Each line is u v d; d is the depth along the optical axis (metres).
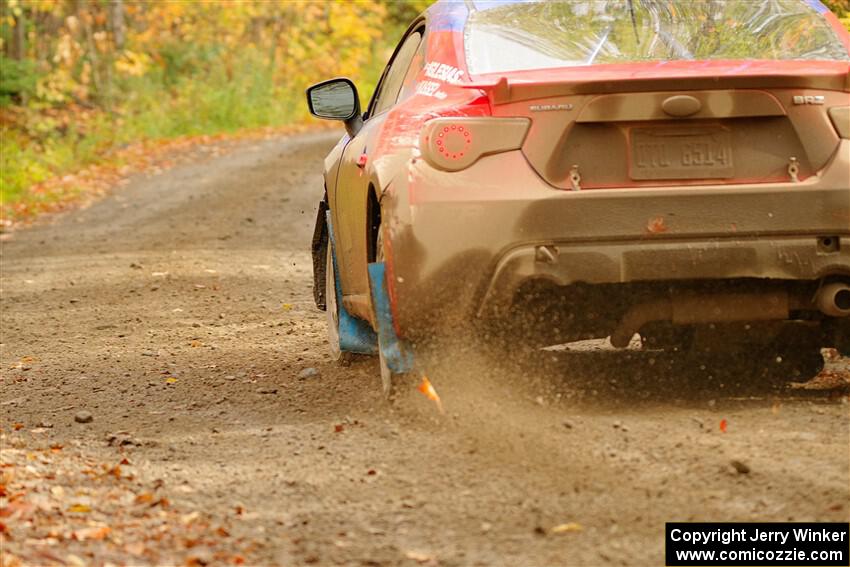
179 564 7.43
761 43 10.97
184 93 68.06
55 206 40.38
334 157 13.79
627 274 9.75
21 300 21.84
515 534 7.75
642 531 7.69
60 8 65.00
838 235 9.81
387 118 11.21
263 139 61.09
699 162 9.91
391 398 10.82
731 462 8.73
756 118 9.92
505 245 9.84
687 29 11.09
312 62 77.94
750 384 11.67
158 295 21.50
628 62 10.73
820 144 9.91
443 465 9.31
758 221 9.78
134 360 15.20
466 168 9.99
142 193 42.12
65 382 13.91
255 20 78.94
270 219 33.19
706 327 10.70
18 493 8.92
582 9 11.42
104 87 66.31
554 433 9.90
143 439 10.83
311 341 16.14
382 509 8.41
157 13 72.69
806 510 7.89
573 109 9.88
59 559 7.46
